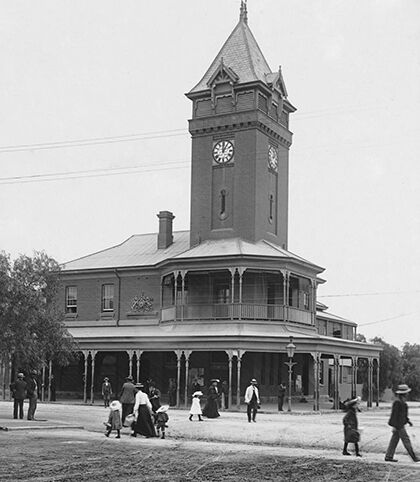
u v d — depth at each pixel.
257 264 47.78
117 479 17.00
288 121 57.28
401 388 21.05
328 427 30.23
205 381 49.03
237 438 27.16
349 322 65.62
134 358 52.38
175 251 56.22
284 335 45.00
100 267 56.69
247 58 53.88
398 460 21.27
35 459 20.33
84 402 48.69
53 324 36.31
